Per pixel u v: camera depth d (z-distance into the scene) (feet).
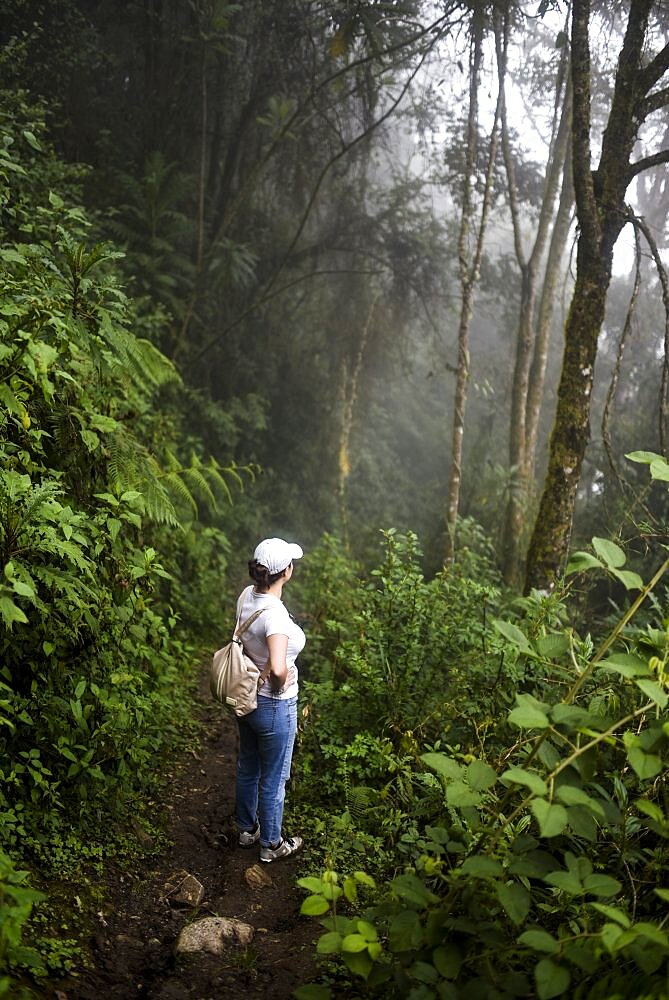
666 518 34.06
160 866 12.80
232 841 14.10
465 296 36.83
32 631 12.25
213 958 10.64
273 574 13.30
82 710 12.73
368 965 7.60
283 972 10.52
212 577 29.91
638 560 31.45
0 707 11.29
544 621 16.35
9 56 30.19
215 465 20.15
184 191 41.09
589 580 25.73
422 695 17.35
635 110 21.72
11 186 22.52
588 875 7.23
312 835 14.47
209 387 46.93
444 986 7.47
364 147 51.62
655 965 6.51
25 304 12.83
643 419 46.57
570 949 6.77
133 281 38.04
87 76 41.52
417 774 13.47
